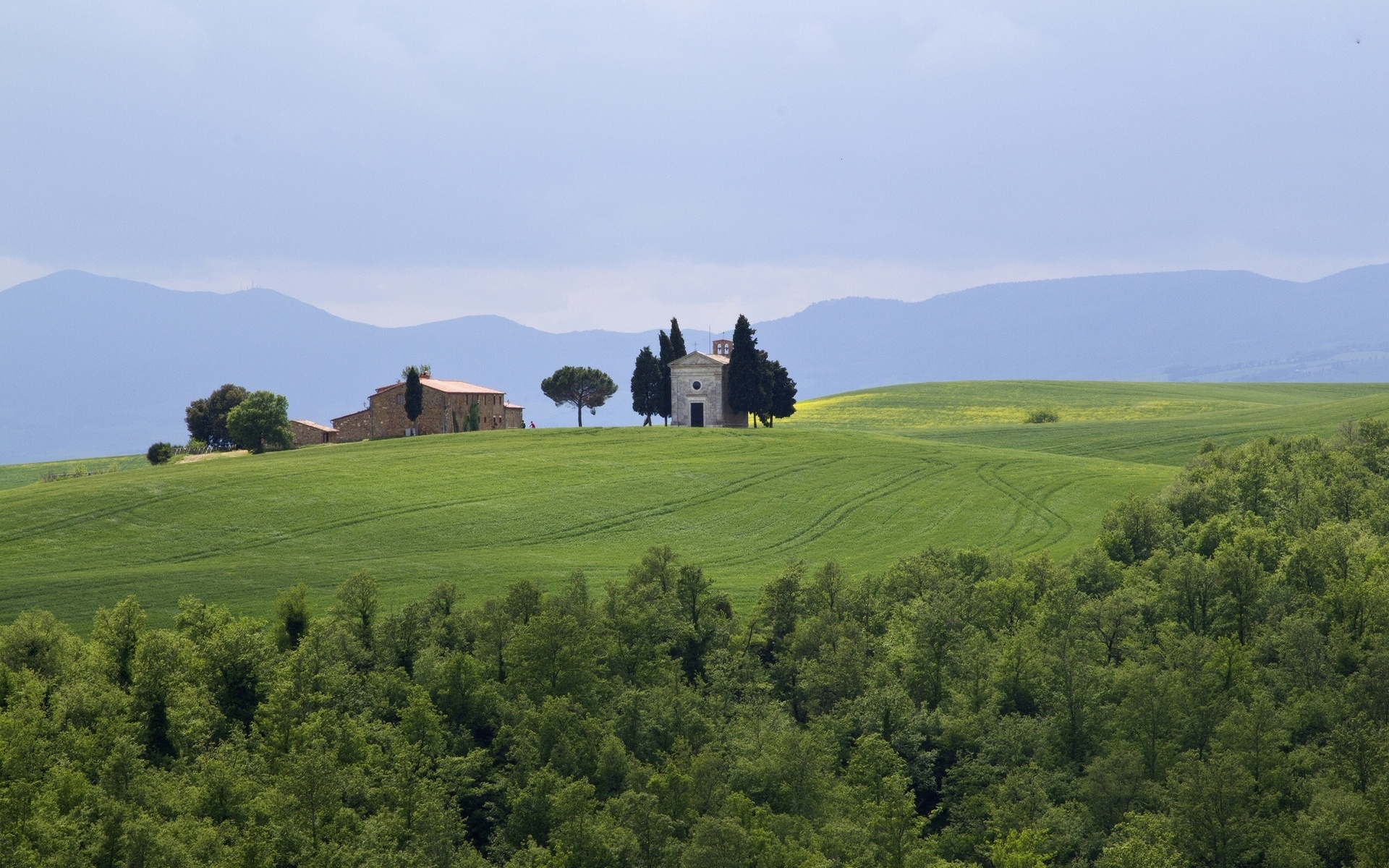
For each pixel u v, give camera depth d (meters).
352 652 144.38
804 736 131.00
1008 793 125.75
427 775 123.94
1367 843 111.38
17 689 125.81
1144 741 136.88
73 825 102.19
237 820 111.88
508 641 147.88
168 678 129.38
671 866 112.19
